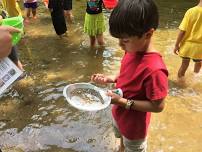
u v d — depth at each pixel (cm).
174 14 219
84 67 157
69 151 107
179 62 161
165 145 110
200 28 135
